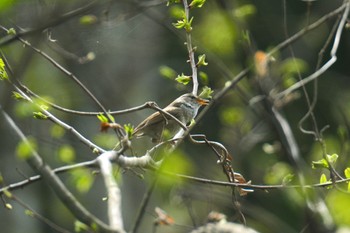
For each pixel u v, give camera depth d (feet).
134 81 64.85
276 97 44.91
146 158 22.82
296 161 44.06
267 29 61.11
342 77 61.62
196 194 45.96
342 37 61.98
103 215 57.77
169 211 53.57
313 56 61.87
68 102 57.82
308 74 61.00
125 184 59.82
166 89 64.69
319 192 39.55
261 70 41.52
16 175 57.06
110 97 62.80
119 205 18.20
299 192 34.32
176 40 63.67
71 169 20.56
